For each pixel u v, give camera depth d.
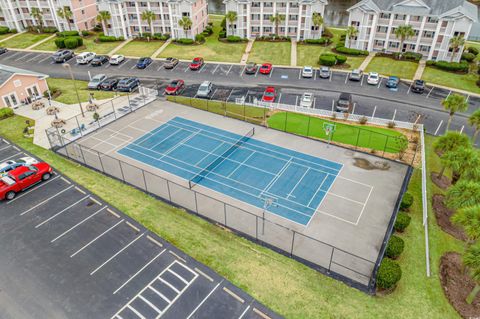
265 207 28.45
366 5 65.94
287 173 33.72
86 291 21.81
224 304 20.94
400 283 22.30
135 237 25.73
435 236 26.17
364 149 37.88
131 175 33.16
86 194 30.23
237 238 25.83
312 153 37.00
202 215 28.12
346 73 59.94
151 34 76.19
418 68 61.81
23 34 80.00
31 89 48.06
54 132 39.00
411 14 63.62
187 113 45.62
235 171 33.97
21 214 28.00
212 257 24.11
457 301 21.25
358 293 21.64
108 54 67.94
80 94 51.22
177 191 31.03
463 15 60.12
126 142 38.78
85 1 79.81
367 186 31.94
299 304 20.92
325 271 23.19
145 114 45.19
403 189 31.52
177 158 36.03
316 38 75.00
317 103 49.50
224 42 74.25
